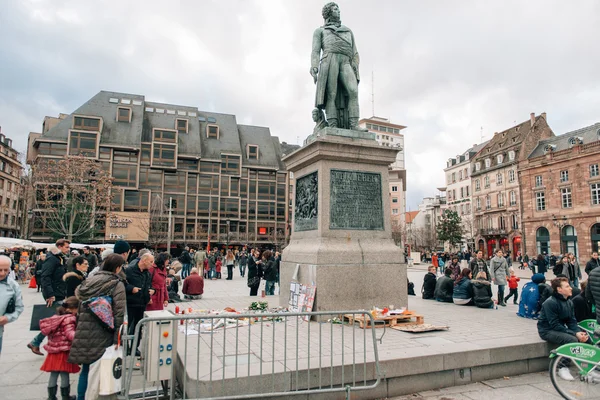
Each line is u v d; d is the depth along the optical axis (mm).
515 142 53281
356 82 8461
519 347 5328
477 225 60188
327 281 6840
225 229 53219
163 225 47906
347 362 4488
